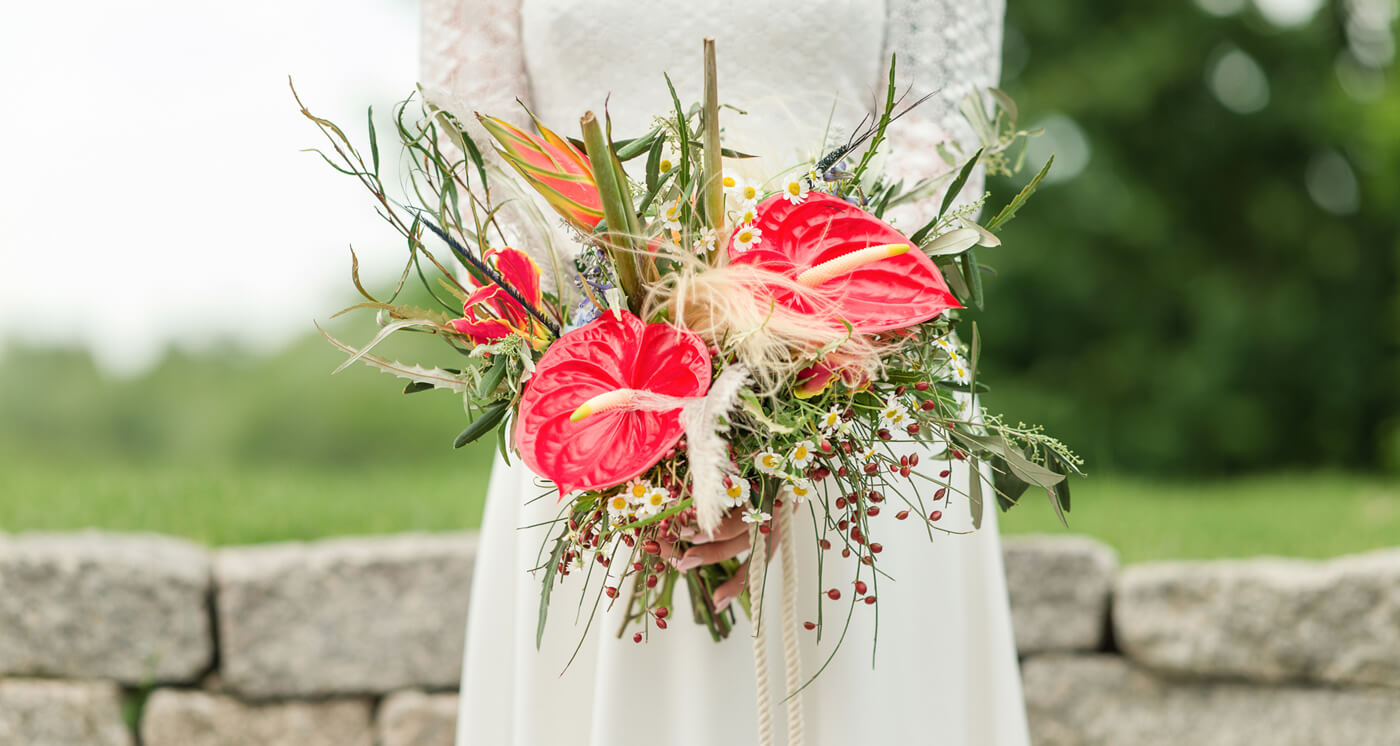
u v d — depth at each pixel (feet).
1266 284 31.78
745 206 3.57
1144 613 7.80
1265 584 7.52
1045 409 29.99
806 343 3.38
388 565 7.80
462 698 4.74
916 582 4.36
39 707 7.38
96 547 7.58
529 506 4.48
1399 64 29.94
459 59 4.40
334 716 7.79
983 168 4.50
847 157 3.97
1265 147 31.94
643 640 4.27
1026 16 30.25
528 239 4.11
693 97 4.25
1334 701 7.48
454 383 3.73
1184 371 30.22
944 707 4.38
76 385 51.83
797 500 4.01
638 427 3.30
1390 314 31.73
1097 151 30.63
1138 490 13.88
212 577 7.72
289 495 10.16
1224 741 7.70
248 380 49.34
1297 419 31.14
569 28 4.27
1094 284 30.27
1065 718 7.92
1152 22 30.71
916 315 3.42
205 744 7.65
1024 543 8.02
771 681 4.30
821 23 4.19
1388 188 30.37
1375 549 9.19
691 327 3.49
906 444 4.32
